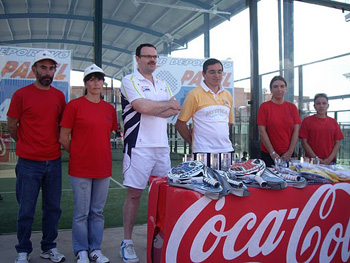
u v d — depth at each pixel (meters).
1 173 7.37
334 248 2.52
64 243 3.40
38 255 3.04
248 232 2.16
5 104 4.04
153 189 2.41
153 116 2.89
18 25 4.95
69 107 2.74
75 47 5.18
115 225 4.07
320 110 3.94
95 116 2.79
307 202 2.37
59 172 2.90
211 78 2.97
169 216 2.09
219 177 2.20
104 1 4.91
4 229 3.83
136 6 4.93
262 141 3.62
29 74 4.11
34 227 3.91
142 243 3.39
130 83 2.81
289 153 3.49
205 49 5.05
